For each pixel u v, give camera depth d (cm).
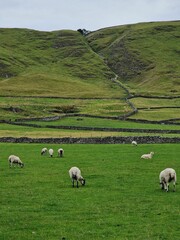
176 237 3109
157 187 4909
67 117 17650
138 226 3391
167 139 10294
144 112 19188
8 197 4472
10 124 15425
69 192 4688
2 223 3506
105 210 3897
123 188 4866
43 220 3584
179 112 19375
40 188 4931
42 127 14338
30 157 7831
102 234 3192
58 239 3089
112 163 6862
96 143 10406
